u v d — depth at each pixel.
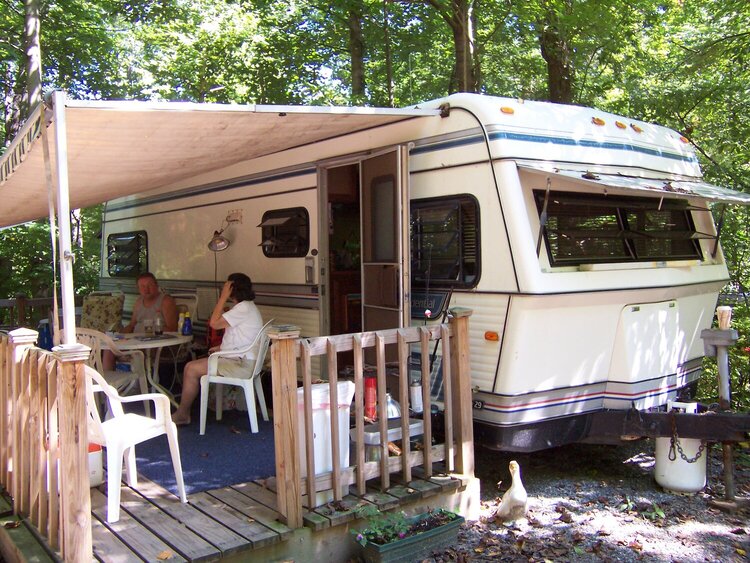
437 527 3.75
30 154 4.41
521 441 4.45
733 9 8.35
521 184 4.46
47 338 9.29
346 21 11.30
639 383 4.81
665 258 5.33
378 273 5.29
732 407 6.72
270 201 6.63
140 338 5.98
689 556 3.76
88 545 3.06
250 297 5.62
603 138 5.10
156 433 3.81
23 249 12.45
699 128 9.48
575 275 4.45
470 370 4.28
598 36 8.95
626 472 5.16
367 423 4.24
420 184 5.04
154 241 8.98
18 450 3.86
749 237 7.88
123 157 5.00
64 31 12.17
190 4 13.59
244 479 4.26
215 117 4.22
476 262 4.59
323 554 3.55
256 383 5.67
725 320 4.55
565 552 3.79
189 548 3.22
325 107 4.43
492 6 9.96
